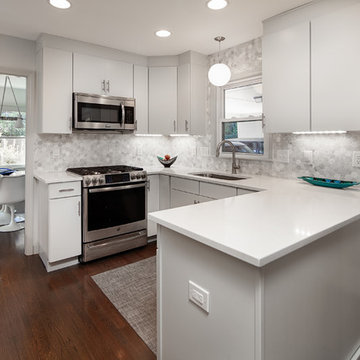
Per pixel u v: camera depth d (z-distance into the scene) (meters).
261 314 0.94
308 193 1.99
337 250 1.35
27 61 3.04
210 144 3.61
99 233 2.95
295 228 1.16
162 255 1.37
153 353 1.69
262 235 1.08
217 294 1.08
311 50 2.20
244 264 0.97
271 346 0.99
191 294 1.20
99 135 3.58
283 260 1.02
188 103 3.45
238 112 3.36
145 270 2.76
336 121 2.08
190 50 3.38
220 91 3.50
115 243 3.07
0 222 4.32
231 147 3.19
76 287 2.43
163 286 1.37
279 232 1.11
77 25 2.67
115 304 2.18
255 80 3.12
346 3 2.01
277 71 2.43
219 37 2.96
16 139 5.41
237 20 2.54
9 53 2.93
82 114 3.06
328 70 2.11
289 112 2.36
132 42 3.11
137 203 3.25
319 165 2.57
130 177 3.13
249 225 1.20
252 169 3.18
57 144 3.29
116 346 1.74
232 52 3.28
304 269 1.13
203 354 1.16
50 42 2.88
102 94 3.24
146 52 3.44
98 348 1.72
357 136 2.31
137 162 3.90
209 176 3.39
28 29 2.76
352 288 1.52
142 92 3.57
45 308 2.13
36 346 1.74
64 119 3.02
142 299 2.25
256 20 2.54
